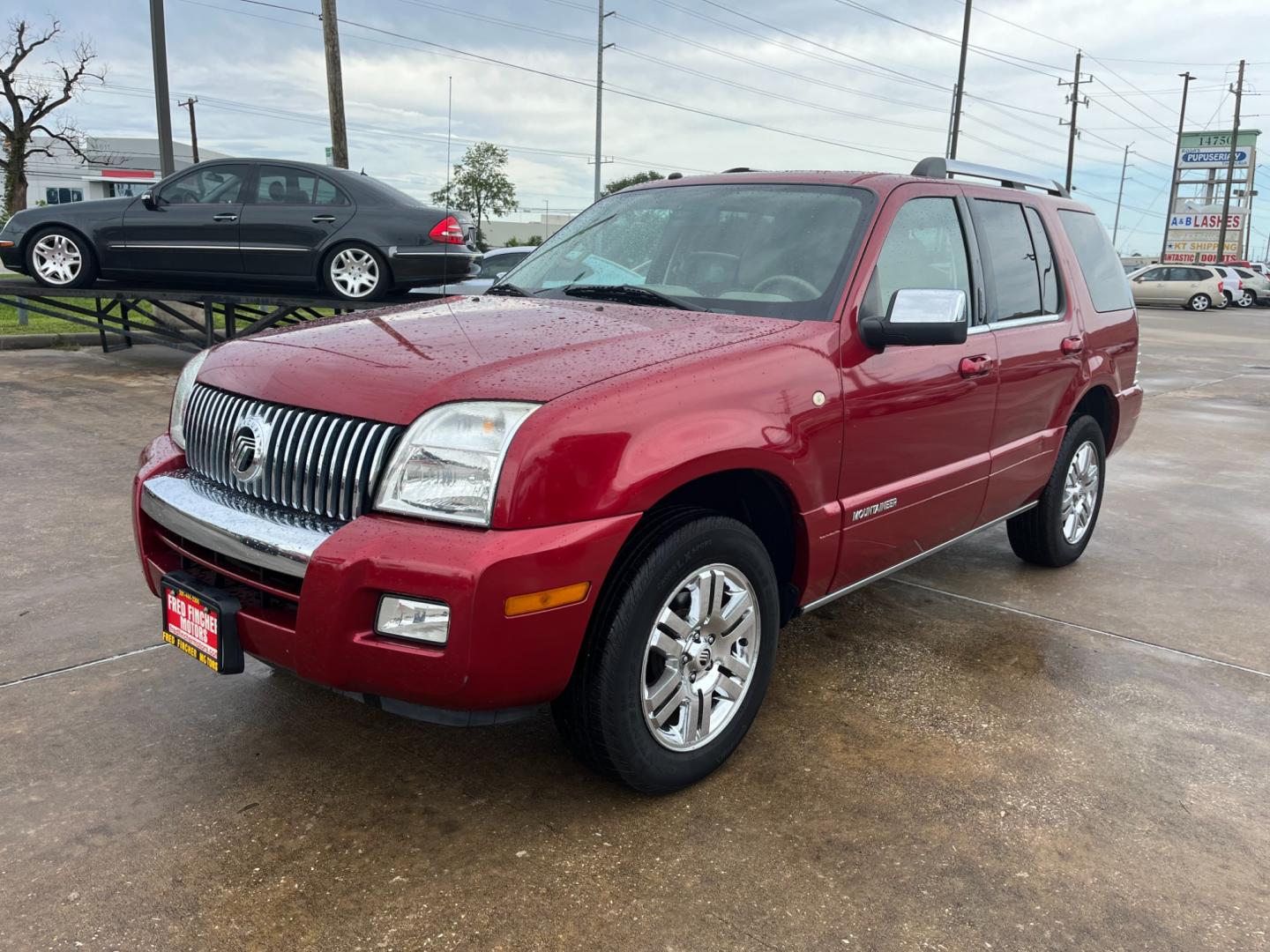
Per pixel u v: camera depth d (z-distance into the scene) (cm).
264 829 251
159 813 257
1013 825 262
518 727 310
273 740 296
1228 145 6956
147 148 6391
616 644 243
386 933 215
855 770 288
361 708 319
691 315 306
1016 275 403
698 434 250
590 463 229
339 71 1814
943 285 353
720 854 246
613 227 377
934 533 360
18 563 435
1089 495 487
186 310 1236
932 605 432
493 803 266
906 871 241
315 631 228
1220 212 6956
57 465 611
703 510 262
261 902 223
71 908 219
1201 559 510
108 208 968
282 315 1041
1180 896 235
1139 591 456
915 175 361
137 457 638
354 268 969
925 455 339
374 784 274
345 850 244
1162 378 1337
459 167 4641
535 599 224
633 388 243
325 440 243
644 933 217
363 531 228
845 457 300
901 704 332
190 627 261
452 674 222
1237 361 1598
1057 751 303
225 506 257
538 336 275
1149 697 343
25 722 300
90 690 322
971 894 233
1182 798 278
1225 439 870
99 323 1095
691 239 345
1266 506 627
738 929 219
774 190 353
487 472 224
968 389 354
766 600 283
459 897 227
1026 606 432
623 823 258
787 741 305
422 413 233
